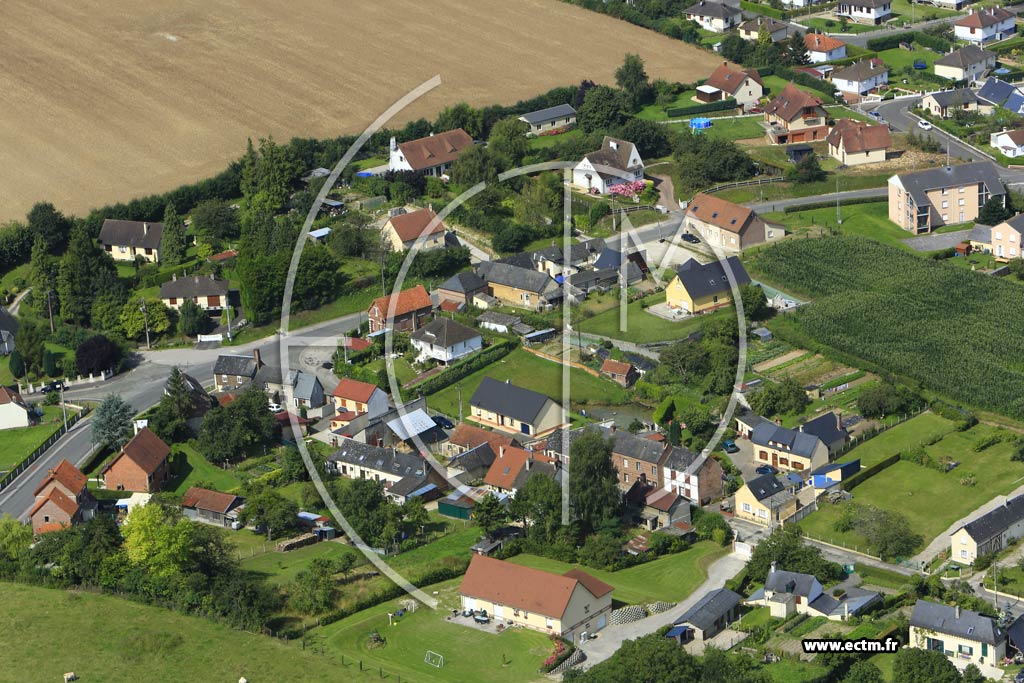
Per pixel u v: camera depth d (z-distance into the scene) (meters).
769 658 154.50
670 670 148.00
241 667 158.12
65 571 175.62
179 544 172.62
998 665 154.50
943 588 166.88
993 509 178.50
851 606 162.75
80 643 164.62
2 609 171.12
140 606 171.25
